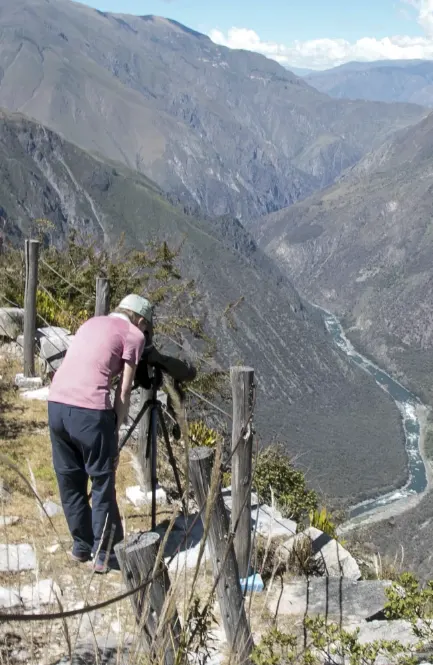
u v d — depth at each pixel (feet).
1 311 35.32
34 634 11.28
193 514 19.60
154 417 14.73
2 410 27.45
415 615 11.94
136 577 8.43
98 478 15.69
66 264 43.27
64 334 34.65
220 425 37.11
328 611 14.88
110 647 10.73
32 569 14.16
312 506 35.50
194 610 9.12
